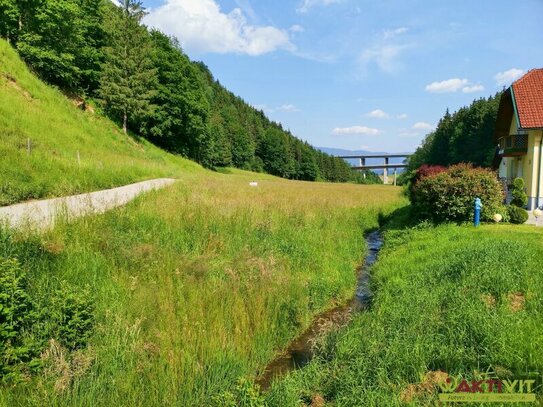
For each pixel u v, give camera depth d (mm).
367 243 14547
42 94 26609
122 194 15102
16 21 30438
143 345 4914
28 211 9234
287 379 4906
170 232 9609
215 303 6277
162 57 48656
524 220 13617
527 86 19453
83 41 39531
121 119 42281
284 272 8680
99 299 5727
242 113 110000
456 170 14461
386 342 5195
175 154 51281
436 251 9680
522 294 6055
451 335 4965
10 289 4426
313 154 116000
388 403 3865
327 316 7789
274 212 14156
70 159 18453
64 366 4254
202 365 4988
